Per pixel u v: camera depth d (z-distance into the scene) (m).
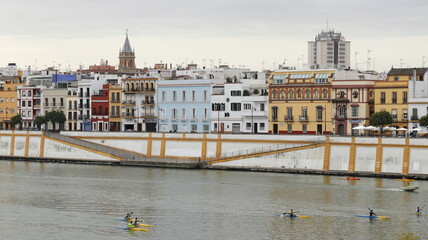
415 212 162.00
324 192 183.88
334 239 141.50
